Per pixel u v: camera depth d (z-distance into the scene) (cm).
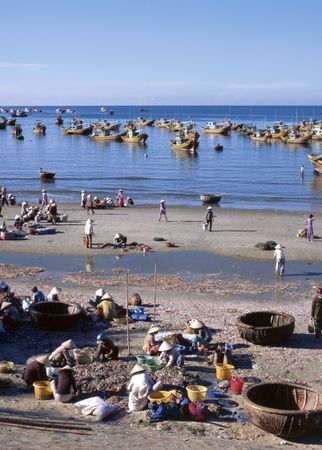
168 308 2539
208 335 2050
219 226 4469
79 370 1747
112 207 5375
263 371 1816
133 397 1508
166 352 1812
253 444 1324
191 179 7706
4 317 2147
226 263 3419
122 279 3048
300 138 13525
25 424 1321
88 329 2202
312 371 1827
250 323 2173
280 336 2058
